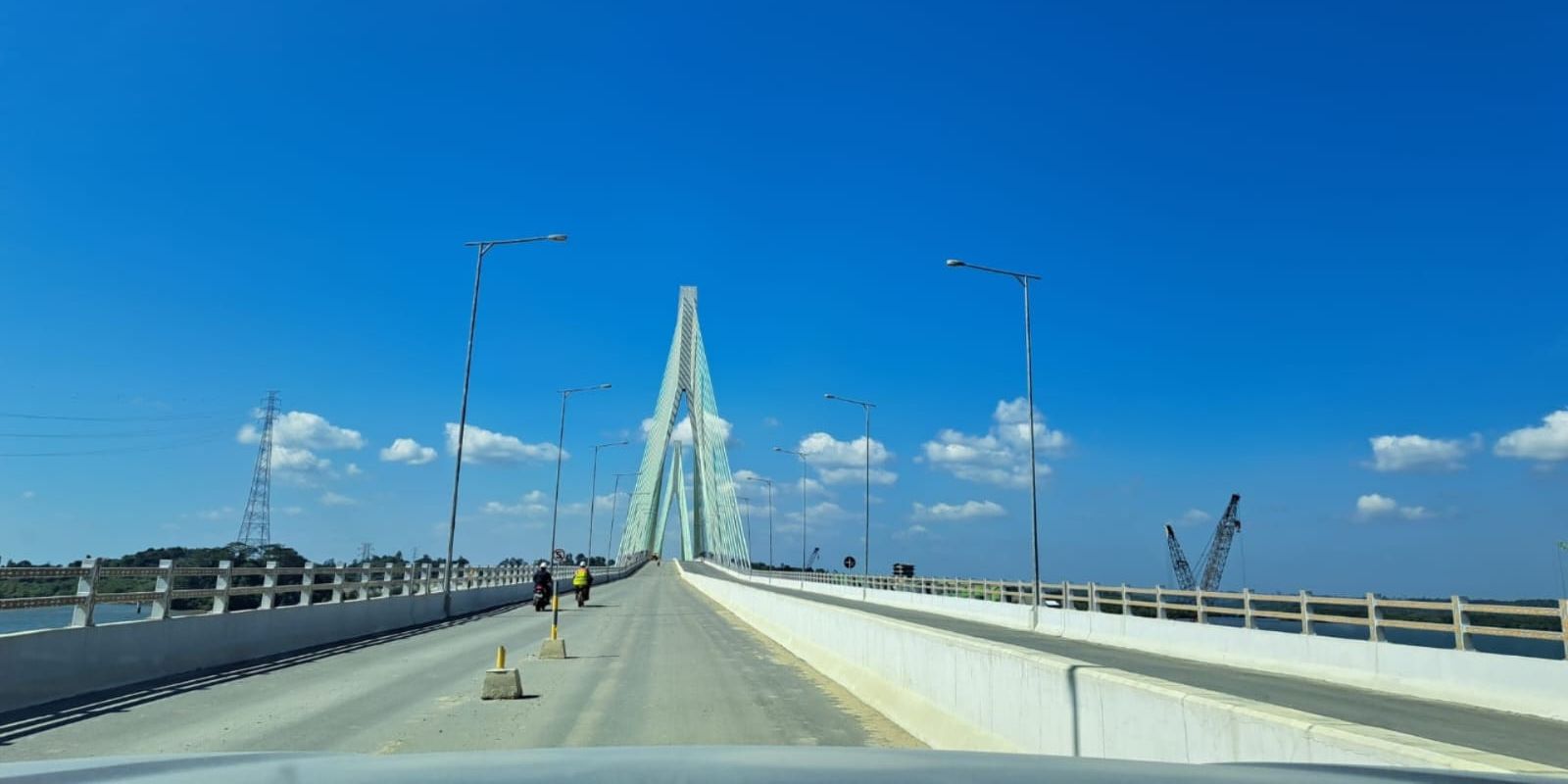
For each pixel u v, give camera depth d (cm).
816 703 1353
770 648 2291
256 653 1939
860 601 5953
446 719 1186
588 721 1177
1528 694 1482
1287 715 468
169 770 286
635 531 13738
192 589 1733
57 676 1306
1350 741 414
